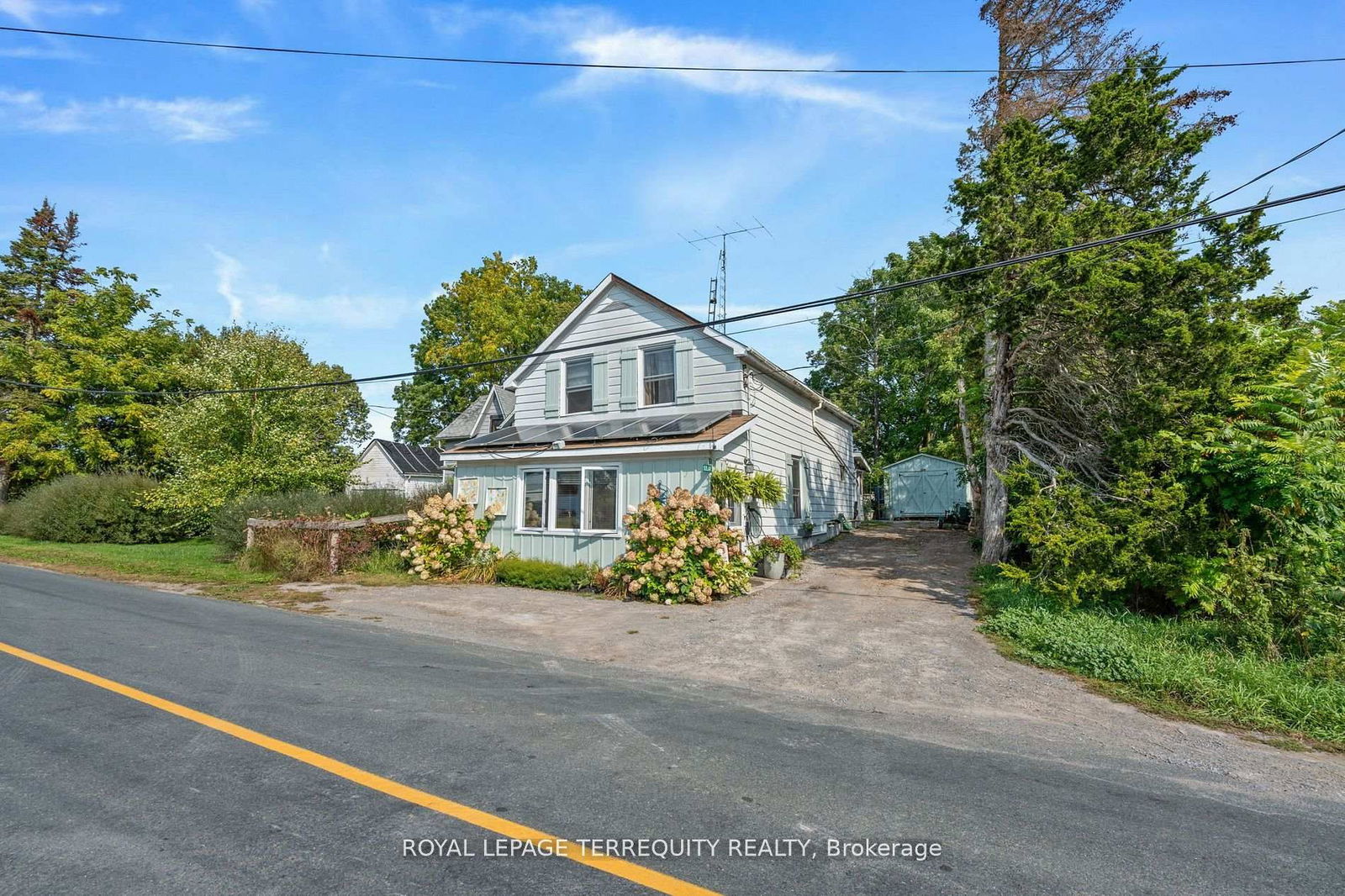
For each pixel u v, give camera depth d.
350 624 9.19
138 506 20.58
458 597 11.62
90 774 3.96
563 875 2.99
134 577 13.25
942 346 24.17
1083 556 9.84
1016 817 3.78
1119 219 10.86
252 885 2.84
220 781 3.90
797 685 6.71
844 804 3.86
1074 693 6.66
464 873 2.98
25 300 31.05
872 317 34.91
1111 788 4.33
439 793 3.81
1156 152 11.78
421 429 42.94
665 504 12.10
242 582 12.90
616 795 3.86
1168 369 10.28
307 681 6.05
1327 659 6.96
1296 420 8.63
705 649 8.10
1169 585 9.38
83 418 26.42
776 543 13.67
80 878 2.87
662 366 16.16
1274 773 4.78
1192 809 4.04
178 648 7.16
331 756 4.31
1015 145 11.38
